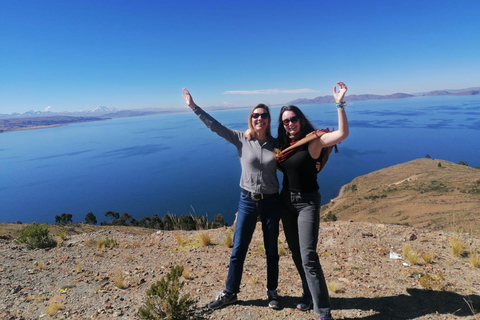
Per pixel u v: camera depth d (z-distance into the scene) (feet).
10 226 48.52
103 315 9.96
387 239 17.28
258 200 9.98
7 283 13.16
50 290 12.40
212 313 9.85
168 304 9.43
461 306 9.64
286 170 9.54
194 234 23.06
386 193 264.11
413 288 11.19
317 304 8.98
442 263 13.64
